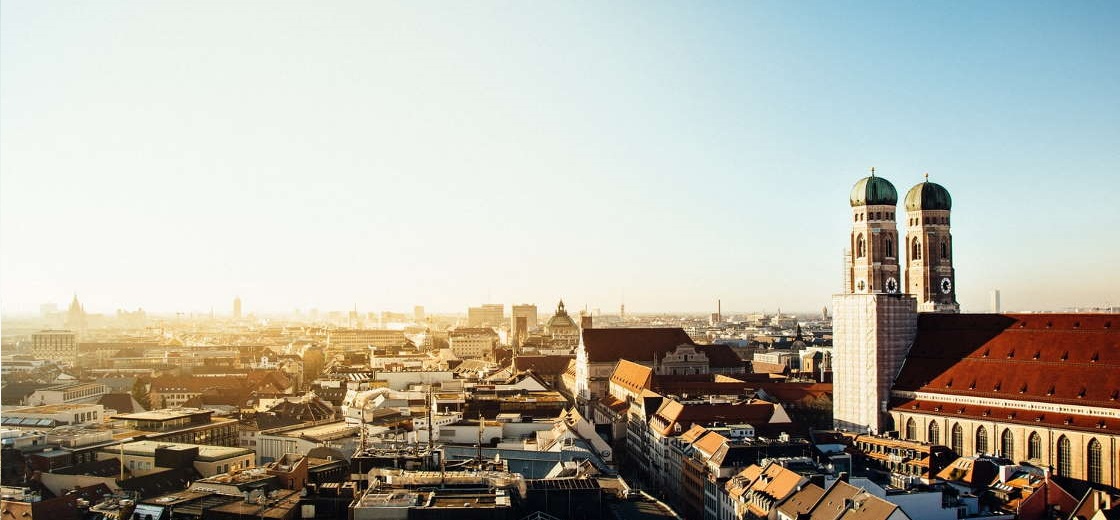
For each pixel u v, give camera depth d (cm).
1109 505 16688
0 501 18212
